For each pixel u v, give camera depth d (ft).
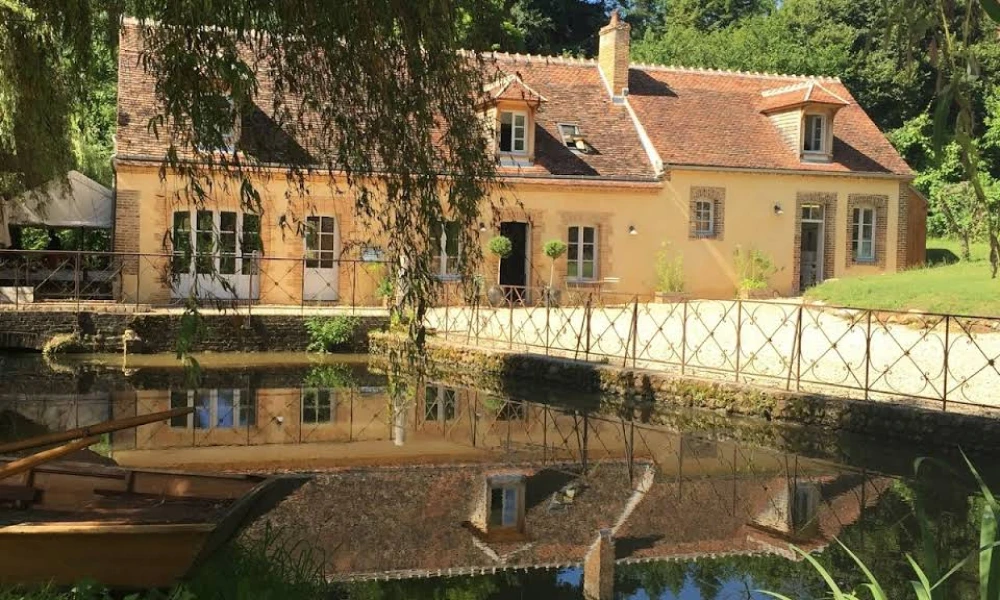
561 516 25.71
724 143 81.00
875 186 83.15
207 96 18.38
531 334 59.11
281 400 45.32
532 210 74.18
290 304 67.92
